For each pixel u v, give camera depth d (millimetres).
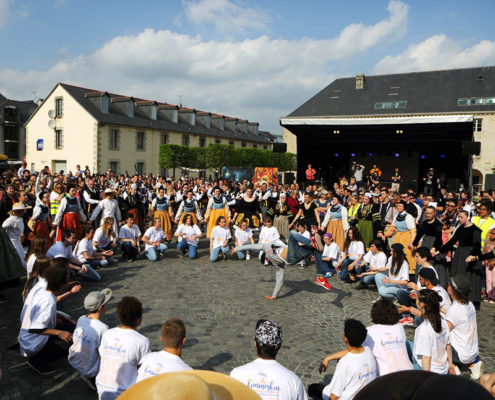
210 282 7570
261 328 2703
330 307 6383
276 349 2676
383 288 6434
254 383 2588
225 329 5355
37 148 36312
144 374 2811
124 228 9039
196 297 6648
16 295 6441
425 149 29219
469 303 4242
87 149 33094
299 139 25734
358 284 7723
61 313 4531
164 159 34562
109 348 3303
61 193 9148
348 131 24016
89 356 3711
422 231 7273
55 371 4156
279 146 21016
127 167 35312
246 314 5945
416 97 31250
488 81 30906
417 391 891
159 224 9453
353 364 2971
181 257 9641
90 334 3717
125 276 7824
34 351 3986
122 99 36062
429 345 3514
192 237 9508
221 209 10086
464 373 4363
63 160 34812
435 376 905
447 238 7004
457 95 30766
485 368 4473
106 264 8461
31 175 13156
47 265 4418
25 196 8859
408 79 33094
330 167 31547
